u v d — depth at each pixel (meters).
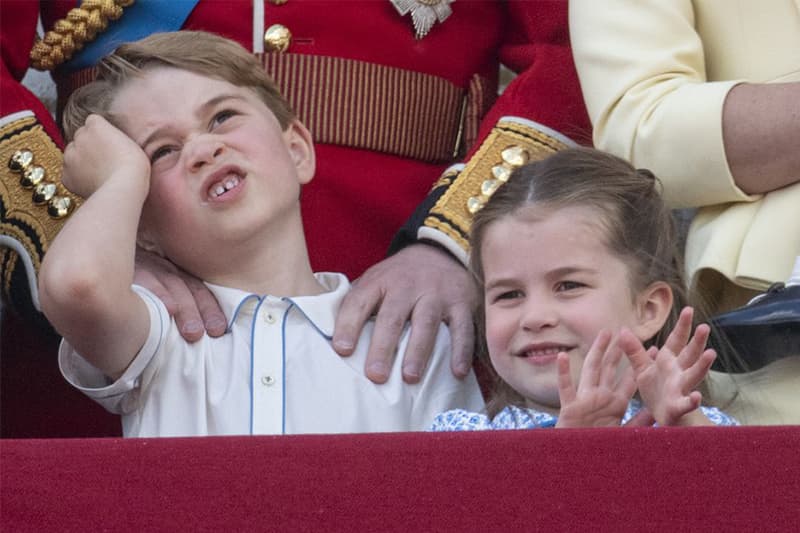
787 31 8.89
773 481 5.52
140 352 8.10
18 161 9.55
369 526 5.49
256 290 8.63
